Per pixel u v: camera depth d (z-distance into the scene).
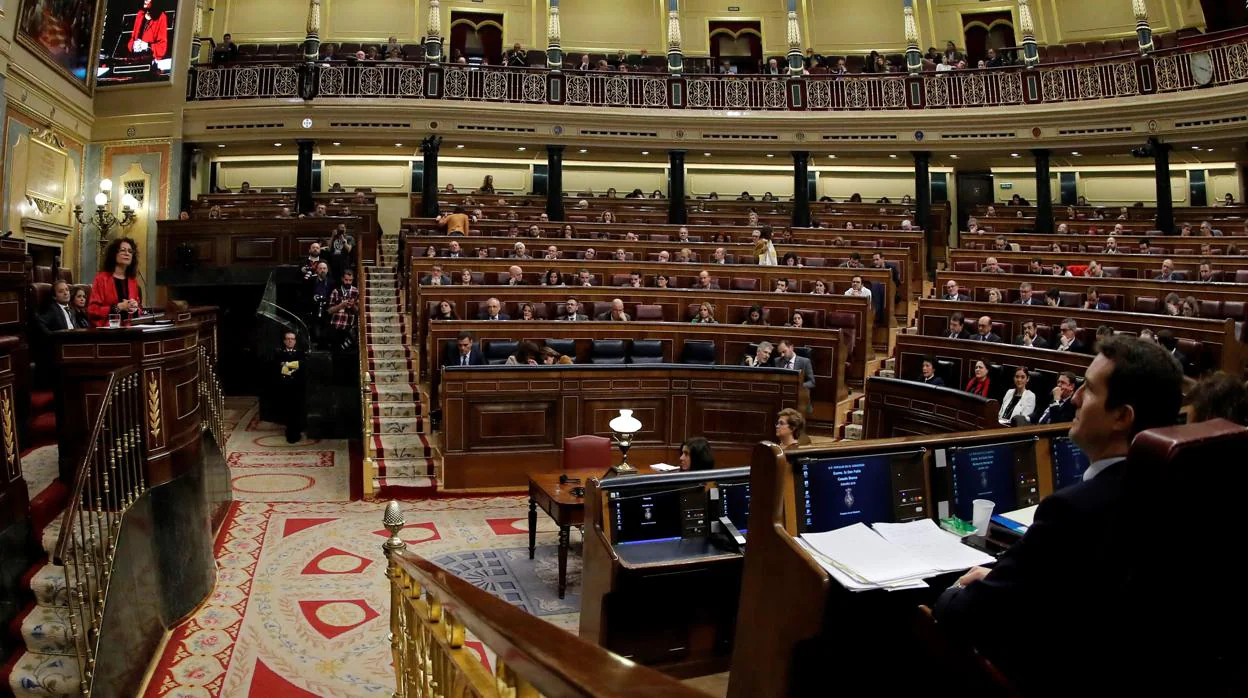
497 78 16.70
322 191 18.98
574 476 5.52
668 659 3.59
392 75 16.25
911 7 17.91
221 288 14.27
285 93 15.92
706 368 7.77
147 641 4.04
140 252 14.97
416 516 6.66
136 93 15.37
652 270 11.52
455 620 2.00
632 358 9.00
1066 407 6.18
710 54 21.98
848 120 17.00
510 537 6.12
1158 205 15.89
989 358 8.18
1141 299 9.90
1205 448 1.28
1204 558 1.32
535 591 5.01
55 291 6.57
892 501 2.78
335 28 20.58
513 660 1.24
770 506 2.40
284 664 4.04
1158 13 20.55
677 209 17.25
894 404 6.12
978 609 1.76
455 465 7.39
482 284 11.00
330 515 6.63
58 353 4.15
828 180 20.67
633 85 17.22
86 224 14.87
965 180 20.22
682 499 3.63
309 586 5.07
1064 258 12.16
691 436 7.79
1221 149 16.84
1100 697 1.50
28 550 3.76
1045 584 1.62
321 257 11.84
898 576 2.25
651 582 3.42
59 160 13.92
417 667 2.58
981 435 3.13
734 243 13.81
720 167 20.67
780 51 21.80
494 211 16.70
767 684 2.35
